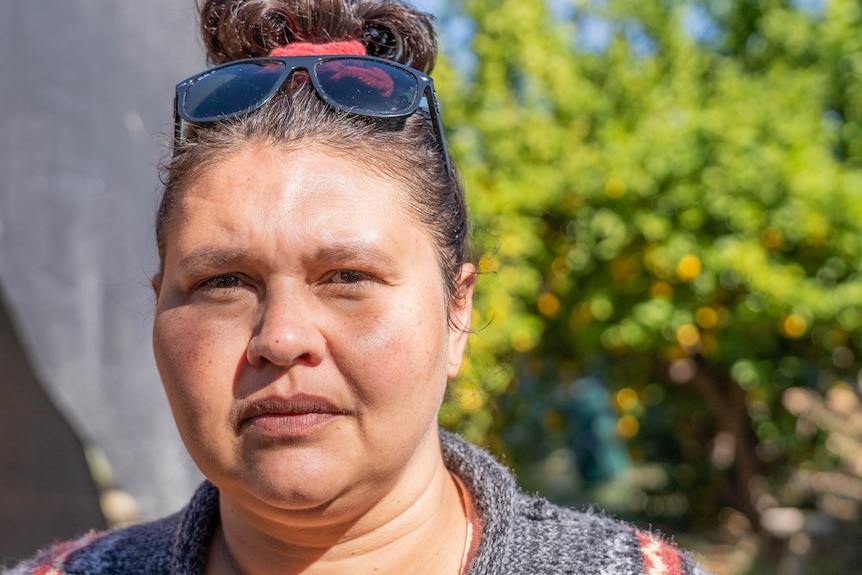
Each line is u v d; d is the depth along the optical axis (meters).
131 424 2.17
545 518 1.24
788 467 5.27
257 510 1.05
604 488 8.06
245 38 1.25
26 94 2.09
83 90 2.14
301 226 1.01
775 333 4.27
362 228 1.03
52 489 2.69
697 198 3.84
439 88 3.84
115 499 3.01
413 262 1.07
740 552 5.40
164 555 1.27
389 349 1.02
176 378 1.05
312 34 1.25
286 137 1.06
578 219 3.87
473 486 1.23
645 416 5.47
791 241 4.00
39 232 2.09
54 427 2.70
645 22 4.39
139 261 2.19
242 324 1.04
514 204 3.71
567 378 4.61
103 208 2.14
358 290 1.03
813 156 4.05
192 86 1.14
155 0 2.24
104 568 1.27
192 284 1.06
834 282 4.08
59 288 2.10
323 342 1.01
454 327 1.23
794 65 4.66
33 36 2.10
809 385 4.86
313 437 1.01
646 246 3.90
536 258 3.89
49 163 2.10
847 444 5.72
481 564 1.12
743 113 4.07
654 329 3.88
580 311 3.98
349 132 1.07
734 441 5.04
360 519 1.09
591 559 1.17
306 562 1.12
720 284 3.91
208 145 1.08
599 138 3.98
